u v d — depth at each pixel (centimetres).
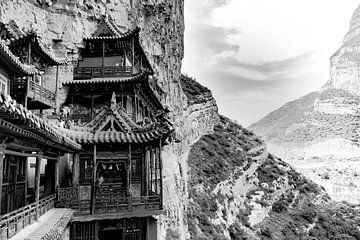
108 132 2472
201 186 7169
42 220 1816
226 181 8231
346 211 10900
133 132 2498
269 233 8100
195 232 5553
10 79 2178
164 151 4891
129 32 3600
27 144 1683
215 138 10106
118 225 2408
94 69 3566
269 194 9762
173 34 6316
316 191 11550
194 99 9912
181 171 5994
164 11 5378
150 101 4312
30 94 2870
